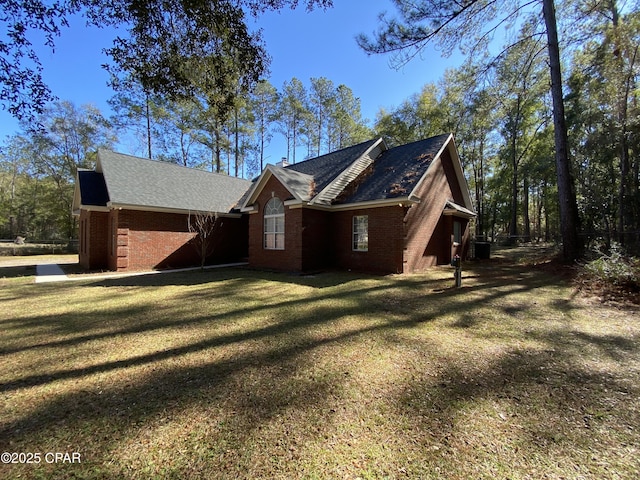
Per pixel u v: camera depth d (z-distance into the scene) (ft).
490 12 34.86
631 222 47.16
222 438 7.62
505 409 8.93
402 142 100.73
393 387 10.22
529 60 46.96
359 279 33.27
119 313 19.95
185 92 22.80
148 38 19.29
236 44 20.59
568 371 11.44
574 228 38.24
